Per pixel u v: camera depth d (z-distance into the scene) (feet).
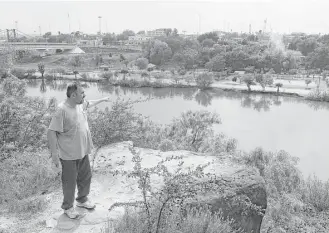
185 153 24.99
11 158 24.67
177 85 357.41
